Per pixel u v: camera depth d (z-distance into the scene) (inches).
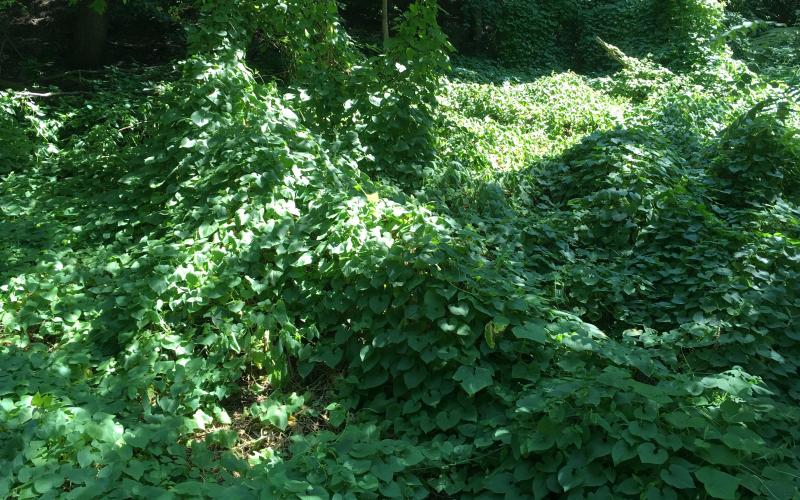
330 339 169.8
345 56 298.8
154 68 477.1
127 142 313.1
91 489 109.9
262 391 165.9
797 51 634.2
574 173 285.3
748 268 190.9
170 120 228.8
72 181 273.9
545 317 162.1
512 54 747.4
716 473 107.5
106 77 483.2
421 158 278.2
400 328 156.5
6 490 108.4
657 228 225.0
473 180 279.3
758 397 142.1
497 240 223.0
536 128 404.5
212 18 274.1
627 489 112.0
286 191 192.1
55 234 229.8
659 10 697.6
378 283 160.9
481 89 460.8
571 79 525.0
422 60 270.1
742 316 173.8
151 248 179.9
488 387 146.7
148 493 110.8
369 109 271.1
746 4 778.8
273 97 241.4
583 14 770.2
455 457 135.6
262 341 165.2
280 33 310.0
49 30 574.9
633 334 179.8
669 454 114.2
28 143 318.3
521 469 125.0
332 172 205.2
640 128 301.3
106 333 170.6
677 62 637.3
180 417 143.6
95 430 123.8
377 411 155.1
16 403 131.0
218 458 142.7
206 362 160.9
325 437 138.8
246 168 197.3
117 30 597.0
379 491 122.0
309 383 171.2
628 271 211.8
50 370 154.3
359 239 171.2
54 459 116.8
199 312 171.6
